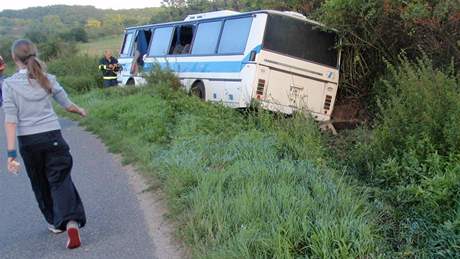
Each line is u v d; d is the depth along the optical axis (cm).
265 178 621
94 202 669
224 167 702
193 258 479
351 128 1202
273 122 933
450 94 644
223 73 1219
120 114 1193
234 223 512
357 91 1271
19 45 511
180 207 593
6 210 664
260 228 486
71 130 1236
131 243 534
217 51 1261
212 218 526
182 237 527
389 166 618
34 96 506
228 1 2156
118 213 623
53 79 524
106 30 6762
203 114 1048
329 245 450
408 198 553
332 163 725
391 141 670
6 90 501
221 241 488
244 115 1079
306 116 962
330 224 475
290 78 1150
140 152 870
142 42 1761
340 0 1083
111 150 962
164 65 1518
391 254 466
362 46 1205
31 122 507
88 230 576
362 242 455
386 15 1081
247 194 555
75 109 542
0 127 1407
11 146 498
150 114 1061
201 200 572
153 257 499
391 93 809
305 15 1363
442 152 609
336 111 1276
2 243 556
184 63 1411
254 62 1117
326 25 1157
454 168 550
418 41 1066
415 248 485
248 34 1148
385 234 505
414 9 987
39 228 594
